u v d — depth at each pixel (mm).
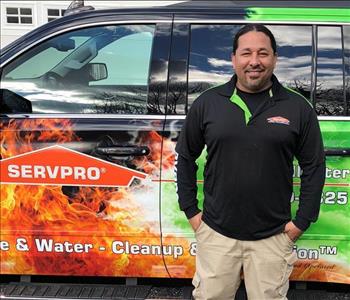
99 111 2752
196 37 2695
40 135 2693
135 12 2764
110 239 2721
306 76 2635
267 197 2088
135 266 2750
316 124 2094
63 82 2793
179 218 2664
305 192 2129
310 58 2633
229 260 2184
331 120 2578
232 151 2057
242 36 2025
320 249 2648
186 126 2182
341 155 2541
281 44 2650
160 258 2725
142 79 2723
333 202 2590
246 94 2080
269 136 2020
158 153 2631
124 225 2699
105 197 2686
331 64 2619
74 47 2809
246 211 2109
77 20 2793
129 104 2729
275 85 2080
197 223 2260
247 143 2033
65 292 2846
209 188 2189
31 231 2760
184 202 2254
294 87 2643
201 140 2195
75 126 2676
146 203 2668
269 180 2066
